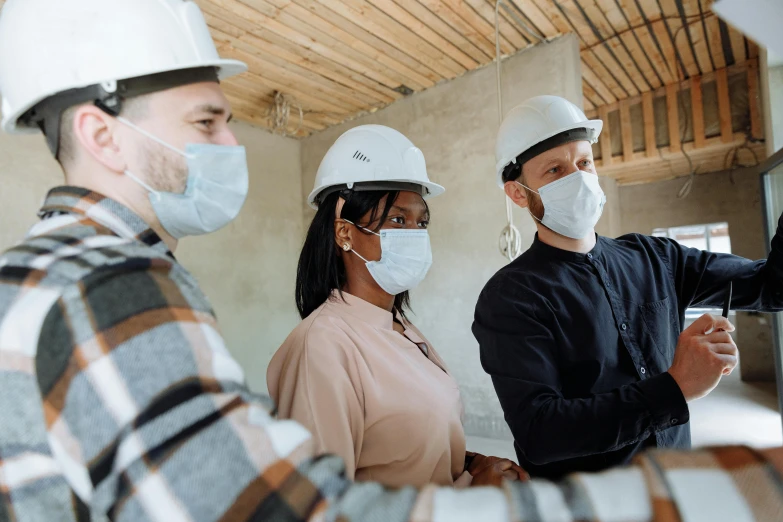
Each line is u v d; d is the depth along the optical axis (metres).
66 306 0.40
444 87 4.19
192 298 0.46
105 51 0.53
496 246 3.86
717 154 5.31
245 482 0.36
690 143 4.82
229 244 4.73
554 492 0.35
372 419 0.87
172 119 0.56
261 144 5.09
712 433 3.90
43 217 0.53
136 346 0.39
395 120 4.53
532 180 1.32
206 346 0.42
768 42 0.34
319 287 1.07
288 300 5.22
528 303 1.15
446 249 4.10
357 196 1.03
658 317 1.22
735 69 4.55
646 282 1.26
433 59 3.84
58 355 0.39
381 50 3.67
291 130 5.18
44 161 3.51
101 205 0.51
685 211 6.77
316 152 5.32
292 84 4.20
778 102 3.13
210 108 0.59
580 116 1.30
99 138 0.54
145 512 0.35
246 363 4.75
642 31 3.71
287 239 5.27
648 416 0.90
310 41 3.53
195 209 0.60
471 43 3.63
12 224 3.32
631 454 1.14
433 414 0.90
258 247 4.98
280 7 3.11
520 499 0.35
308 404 0.82
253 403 0.42
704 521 0.31
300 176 5.46
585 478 0.36
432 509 0.35
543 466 1.22
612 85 4.84
